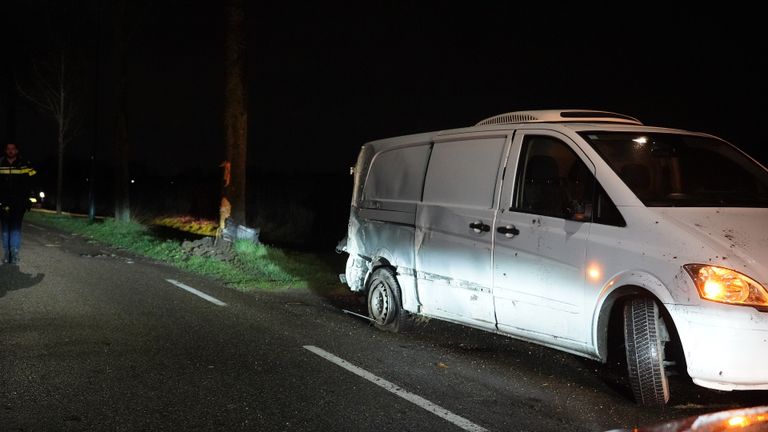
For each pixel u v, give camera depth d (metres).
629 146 6.38
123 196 22.58
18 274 11.62
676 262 5.26
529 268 6.32
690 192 6.13
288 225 23.03
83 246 16.61
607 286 5.64
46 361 6.50
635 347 5.50
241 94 15.29
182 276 12.22
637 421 5.29
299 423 5.10
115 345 7.16
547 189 6.38
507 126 7.04
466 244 7.02
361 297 10.84
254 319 8.71
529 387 6.13
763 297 4.96
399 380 6.24
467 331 8.30
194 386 5.89
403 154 8.32
